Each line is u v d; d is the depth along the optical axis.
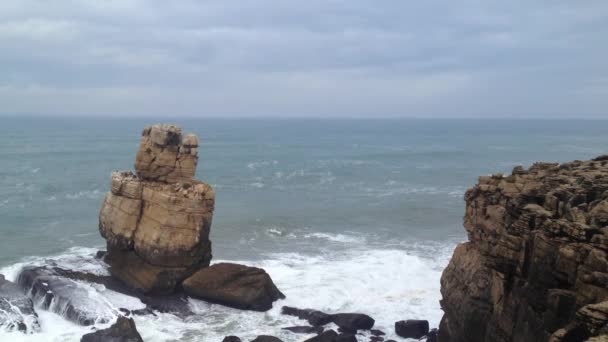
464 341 26.33
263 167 112.38
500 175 27.97
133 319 30.12
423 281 39.09
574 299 18.39
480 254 26.88
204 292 33.53
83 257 38.22
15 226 56.53
